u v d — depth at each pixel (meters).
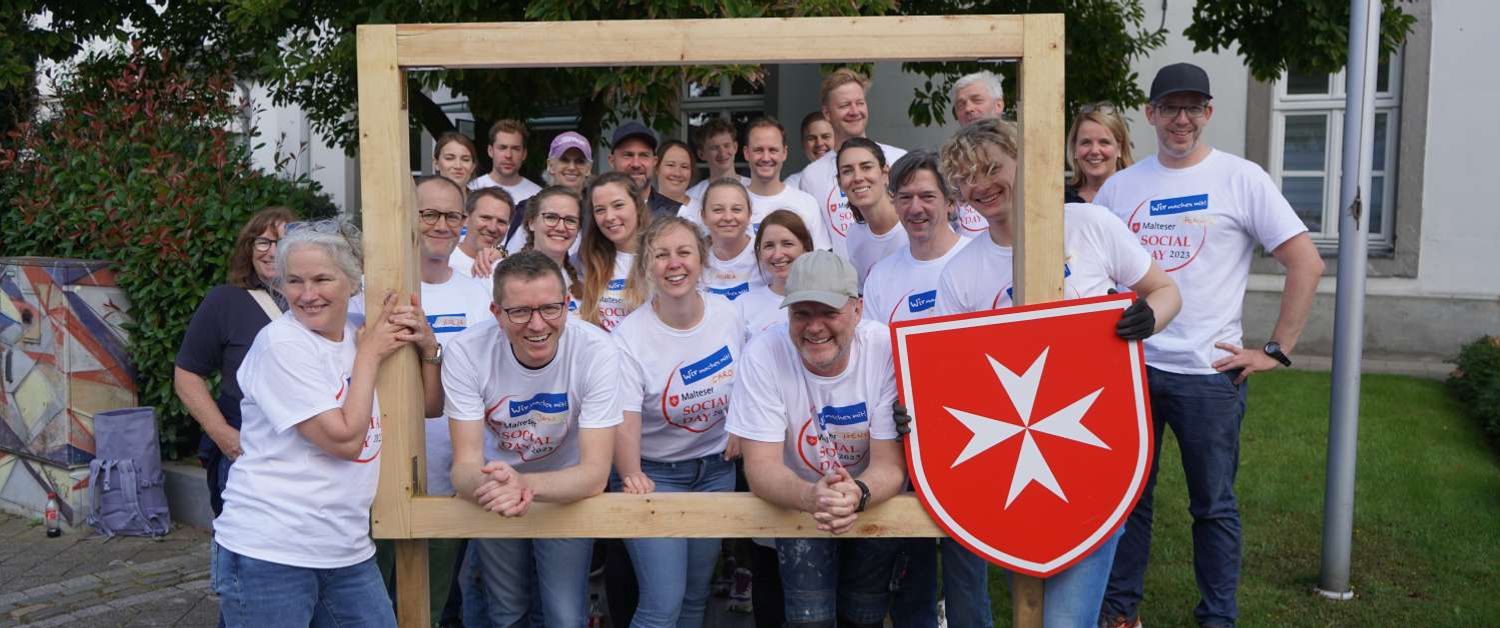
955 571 3.31
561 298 2.91
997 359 2.84
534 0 5.44
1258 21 7.79
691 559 3.50
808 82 10.23
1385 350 9.64
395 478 2.90
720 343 3.49
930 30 2.75
